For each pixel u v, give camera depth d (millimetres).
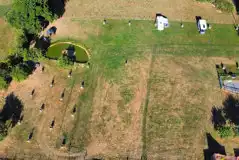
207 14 82500
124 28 78250
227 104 65438
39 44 73562
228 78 69500
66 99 65000
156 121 62312
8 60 68250
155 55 73000
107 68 70250
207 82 68750
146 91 66562
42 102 64375
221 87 67750
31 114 62625
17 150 58000
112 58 72062
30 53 68250
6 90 65938
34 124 61344
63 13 80875
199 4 84750
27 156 57281
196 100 65688
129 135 60281
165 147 58938
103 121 62031
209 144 59562
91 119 62312
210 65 71812
